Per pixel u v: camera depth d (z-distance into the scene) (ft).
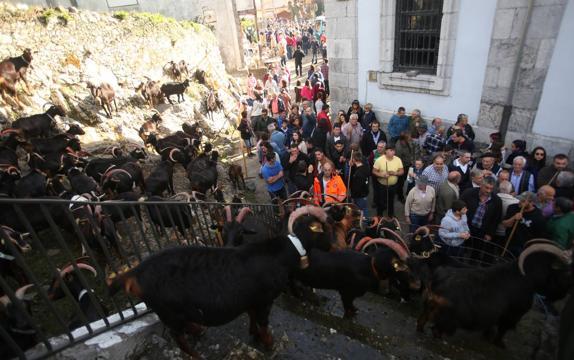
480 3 24.26
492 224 18.13
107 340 9.41
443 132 26.63
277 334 11.77
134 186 31.68
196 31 62.90
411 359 11.18
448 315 12.16
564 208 16.19
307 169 25.45
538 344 13.94
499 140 23.31
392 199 25.14
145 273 8.72
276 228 19.74
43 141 30.17
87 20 45.19
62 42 42.19
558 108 22.79
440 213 20.62
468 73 26.50
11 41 38.32
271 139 32.42
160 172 28.73
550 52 22.13
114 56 47.62
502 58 24.27
